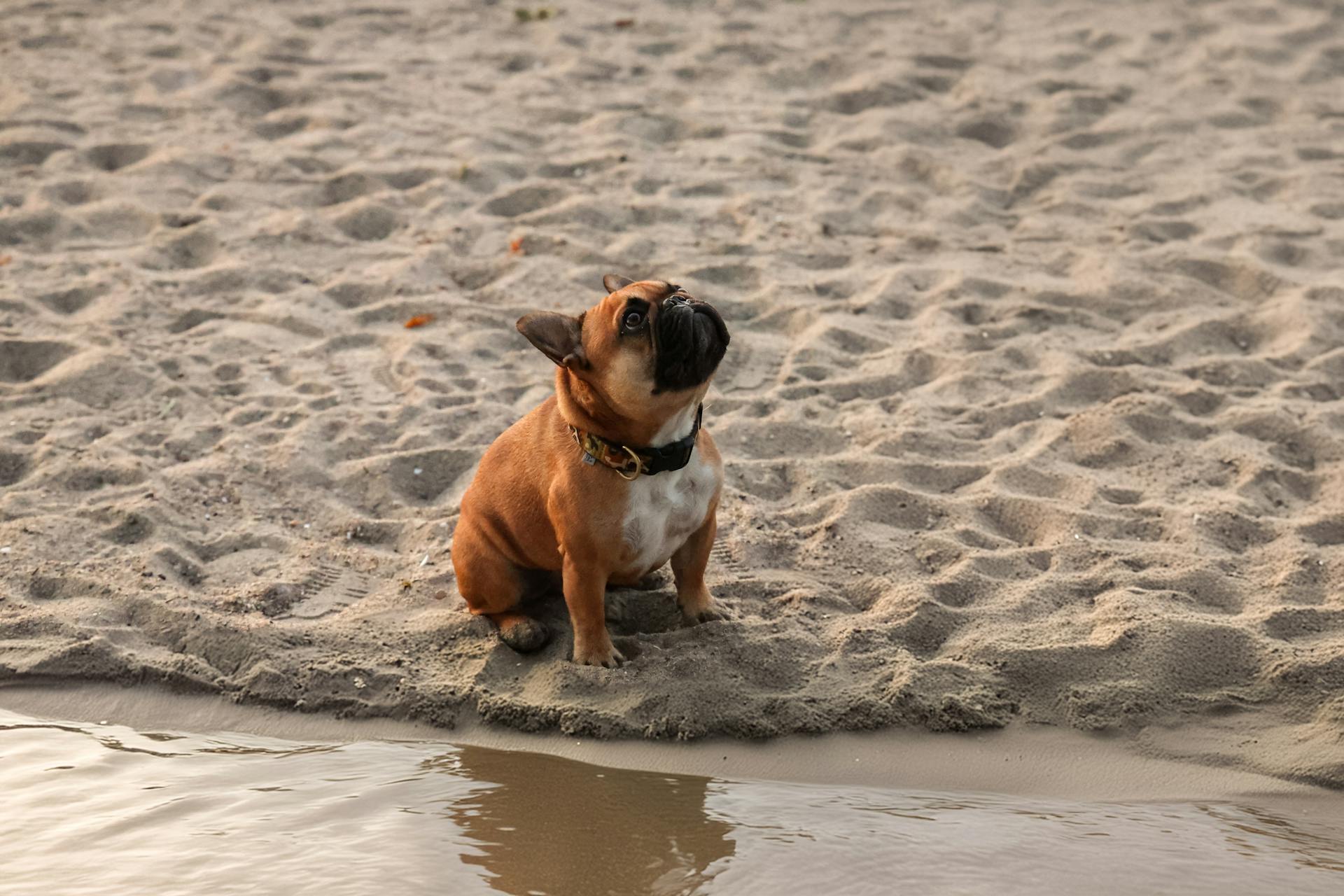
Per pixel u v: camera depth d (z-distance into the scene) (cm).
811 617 598
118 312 917
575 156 1184
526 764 514
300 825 466
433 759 518
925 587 611
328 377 851
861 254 1016
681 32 1511
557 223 1058
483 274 988
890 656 561
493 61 1433
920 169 1159
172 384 830
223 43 1461
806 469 730
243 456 755
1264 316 888
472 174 1141
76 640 581
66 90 1296
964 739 524
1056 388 809
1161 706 532
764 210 1080
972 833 461
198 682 566
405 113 1276
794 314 920
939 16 1562
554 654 577
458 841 455
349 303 956
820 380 841
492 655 578
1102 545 648
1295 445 745
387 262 1005
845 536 665
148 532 679
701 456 550
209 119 1253
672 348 491
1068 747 518
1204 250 989
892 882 430
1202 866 438
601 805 482
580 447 539
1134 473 726
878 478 726
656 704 537
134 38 1461
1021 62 1402
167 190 1105
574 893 423
